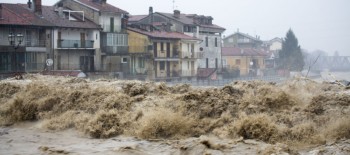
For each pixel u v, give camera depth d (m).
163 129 13.20
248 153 10.45
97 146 12.16
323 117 13.12
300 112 13.71
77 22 53.22
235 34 110.50
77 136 13.77
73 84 20.48
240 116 13.67
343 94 14.60
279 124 13.02
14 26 45.75
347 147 10.24
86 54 54.09
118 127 13.84
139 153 11.13
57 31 50.22
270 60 103.31
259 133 12.22
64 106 16.56
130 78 58.00
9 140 13.20
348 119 12.15
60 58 50.81
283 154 10.14
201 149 10.80
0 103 18.48
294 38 100.62
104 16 56.97
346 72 119.06
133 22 74.00
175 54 64.81
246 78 72.81
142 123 13.70
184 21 71.00
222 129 13.12
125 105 15.65
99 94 16.91
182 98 15.41
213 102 14.78
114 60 57.66
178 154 10.86
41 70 47.94
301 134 12.05
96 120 14.21
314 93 16.67
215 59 78.00
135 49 60.31
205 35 75.12
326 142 11.56
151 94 17.05
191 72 68.19
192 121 13.71
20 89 19.66
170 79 62.81
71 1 57.53
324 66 140.12
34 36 48.09
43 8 53.62
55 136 13.80
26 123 16.11
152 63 60.06
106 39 56.19
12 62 45.62
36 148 12.09
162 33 63.94
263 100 14.84
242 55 87.81
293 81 18.58
